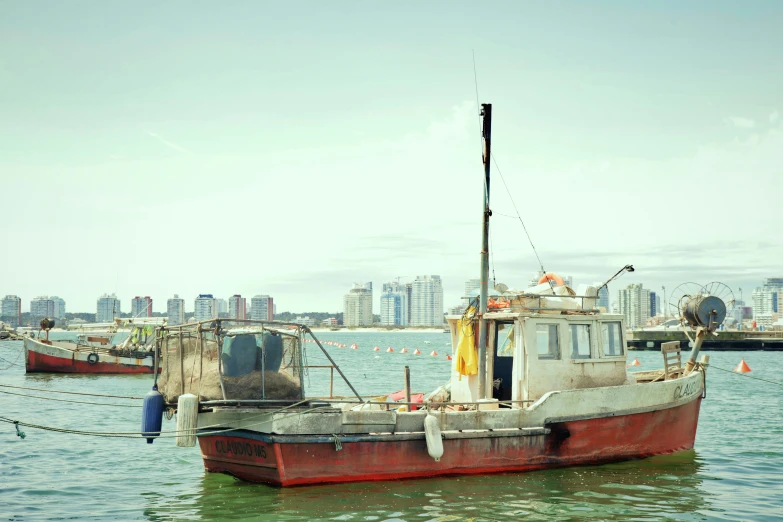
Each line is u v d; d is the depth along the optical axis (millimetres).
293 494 15266
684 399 19938
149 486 17359
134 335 57156
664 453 19500
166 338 17016
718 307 21062
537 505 15031
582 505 15148
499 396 19047
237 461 16484
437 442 16125
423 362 75250
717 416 30297
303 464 15344
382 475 16000
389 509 14547
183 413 15172
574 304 19297
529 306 18781
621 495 15977
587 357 18812
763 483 17469
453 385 19797
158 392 16203
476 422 16750
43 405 34594
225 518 14219
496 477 16891
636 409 18641
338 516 14117
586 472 17703
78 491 16875
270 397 15742
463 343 18719
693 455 20516
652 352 95125
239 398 15406
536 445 17359
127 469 19484
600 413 18062
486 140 19062
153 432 15328
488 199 19016
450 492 15734
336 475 15625
